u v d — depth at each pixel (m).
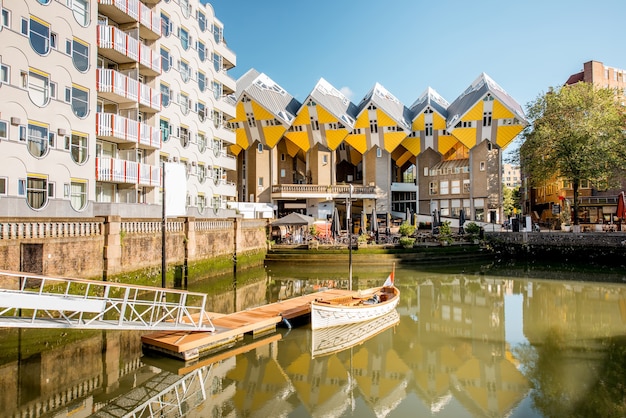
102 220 20.31
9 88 18.55
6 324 10.77
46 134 20.33
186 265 26.88
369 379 13.80
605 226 47.12
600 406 11.66
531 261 43.31
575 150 42.91
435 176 64.56
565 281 31.23
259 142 59.72
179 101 33.59
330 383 13.42
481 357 15.59
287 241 44.78
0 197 17.69
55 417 10.48
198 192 36.72
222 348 15.67
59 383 12.31
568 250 43.25
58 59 21.05
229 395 12.29
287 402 12.06
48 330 16.17
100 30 23.81
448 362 15.16
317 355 15.59
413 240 41.25
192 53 35.69
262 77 62.31
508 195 97.00
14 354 14.23
